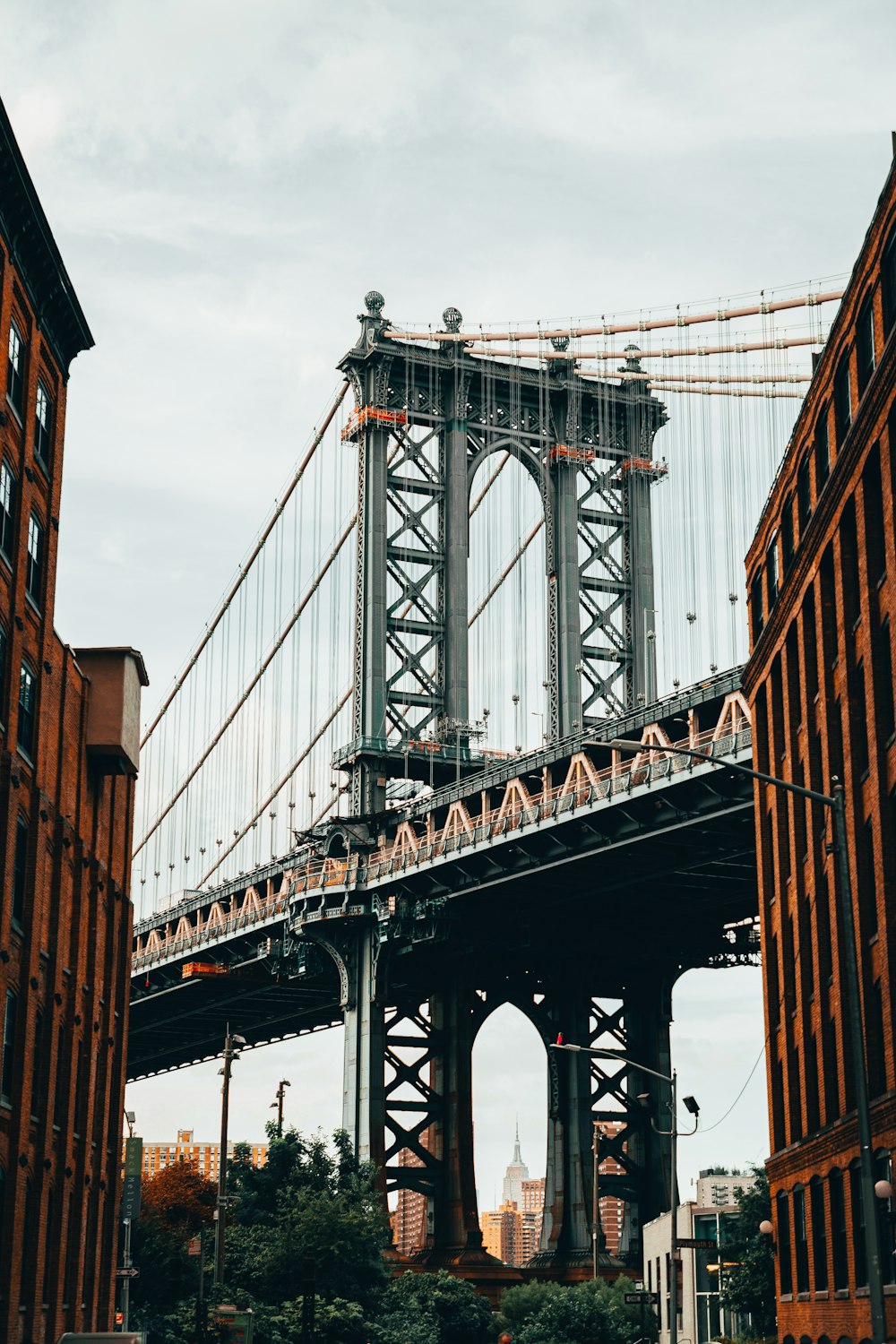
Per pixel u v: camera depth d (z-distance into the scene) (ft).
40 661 168.96
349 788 397.80
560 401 428.97
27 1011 160.25
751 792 285.64
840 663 154.30
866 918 145.07
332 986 466.70
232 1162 331.57
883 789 139.03
